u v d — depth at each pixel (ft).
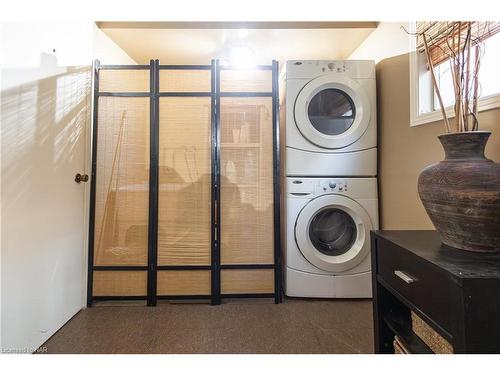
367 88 6.51
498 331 2.07
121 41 7.60
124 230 6.44
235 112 6.59
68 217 5.57
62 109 5.28
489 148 3.73
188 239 6.48
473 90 3.15
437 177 2.84
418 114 5.30
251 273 6.53
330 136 6.51
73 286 5.77
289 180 6.51
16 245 4.12
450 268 2.29
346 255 6.54
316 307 6.16
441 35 4.25
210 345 4.72
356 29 7.11
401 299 3.05
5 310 3.92
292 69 6.53
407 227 5.66
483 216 2.55
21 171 4.20
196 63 9.04
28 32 4.32
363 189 6.49
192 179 6.50
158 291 6.43
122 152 6.47
